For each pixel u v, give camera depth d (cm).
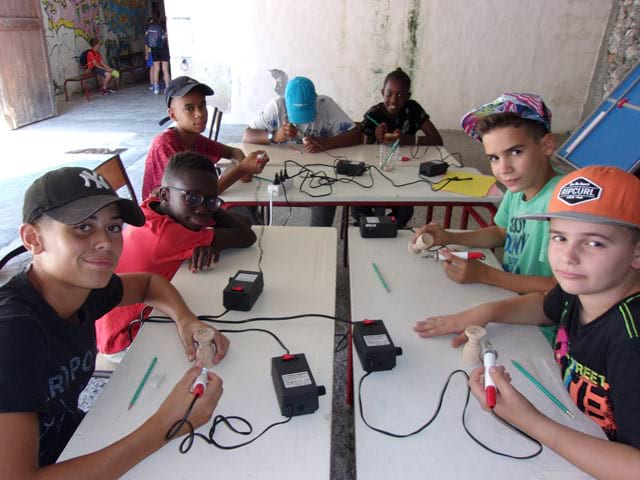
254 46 606
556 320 118
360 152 291
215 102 637
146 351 112
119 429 90
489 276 143
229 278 142
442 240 168
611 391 83
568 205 84
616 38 563
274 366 101
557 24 584
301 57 610
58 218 84
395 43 600
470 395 100
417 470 83
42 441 99
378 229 173
